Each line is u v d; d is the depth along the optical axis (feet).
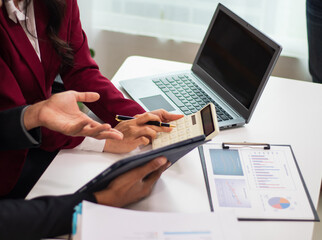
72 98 3.23
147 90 4.39
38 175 4.23
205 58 4.58
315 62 6.56
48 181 3.26
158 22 7.70
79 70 4.43
